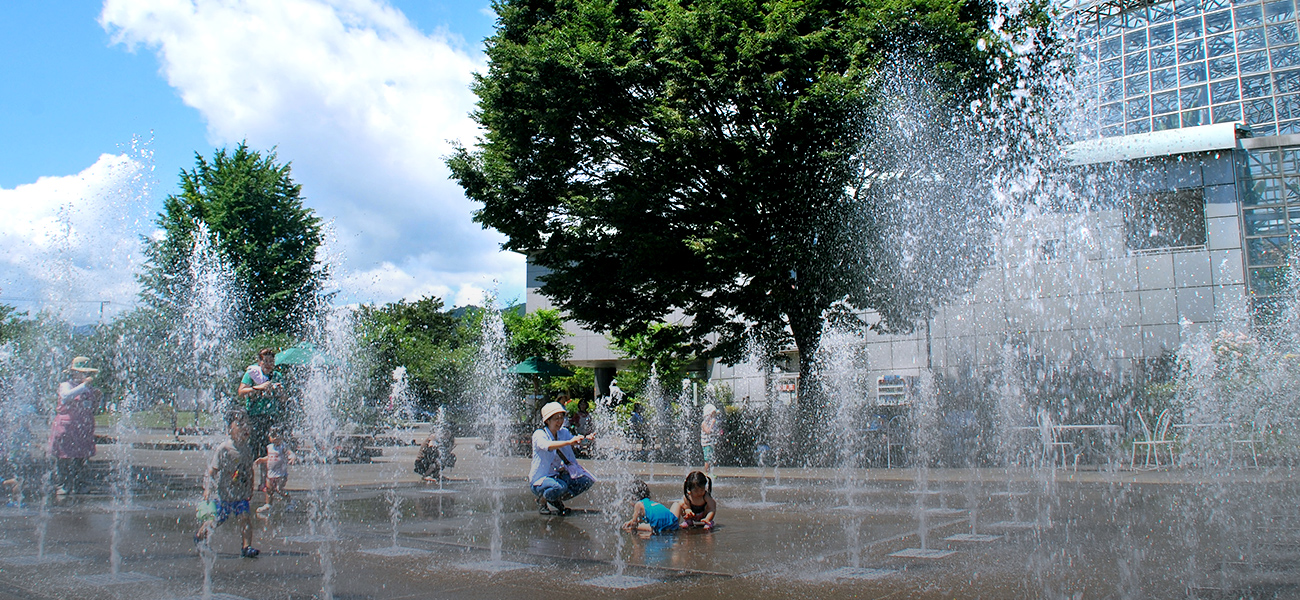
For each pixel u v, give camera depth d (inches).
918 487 504.7
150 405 1087.0
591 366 1695.4
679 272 765.3
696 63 664.4
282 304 1248.8
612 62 681.6
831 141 692.7
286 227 1274.6
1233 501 392.5
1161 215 1106.7
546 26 772.6
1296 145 1059.3
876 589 208.4
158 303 1044.5
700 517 322.3
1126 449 657.0
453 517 358.9
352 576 225.1
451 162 838.5
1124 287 1045.8
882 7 661.9
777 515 368.2
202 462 664.4
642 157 735.7
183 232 1211.9
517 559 253.1
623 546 278.1
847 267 749.3
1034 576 223.5
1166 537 288.7
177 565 241.0
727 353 842.2
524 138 767.7
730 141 716.0
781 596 200.4
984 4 731.4
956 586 211.5
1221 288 1019.3
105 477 529.0
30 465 520.4
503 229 844.0
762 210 745.0
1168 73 1517.0
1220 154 1079.6
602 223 768.9
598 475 641.6
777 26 668.7
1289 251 1028.5
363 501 424.8
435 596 200.8
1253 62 1445.6
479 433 1315.2
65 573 228.2
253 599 197.8
